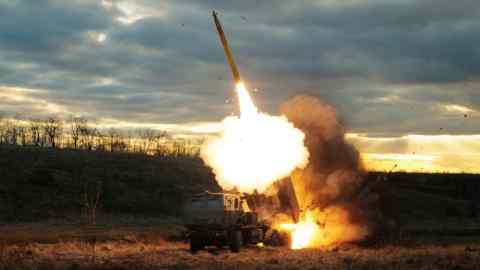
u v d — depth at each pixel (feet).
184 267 85.15
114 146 389.60
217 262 91.71
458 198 308.60
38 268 83.51
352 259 94.99
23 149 294.87
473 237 168.14
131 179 273.75
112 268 83.51
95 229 172.35
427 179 335.06
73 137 384.27
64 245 121.90
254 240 120.78
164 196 259.39
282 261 92.99
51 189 245.04
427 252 112.27
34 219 207.21
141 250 116.88
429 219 244.63
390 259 95.86
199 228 110.63
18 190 237.66
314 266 86.17
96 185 255.09
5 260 90.53
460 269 84.23
